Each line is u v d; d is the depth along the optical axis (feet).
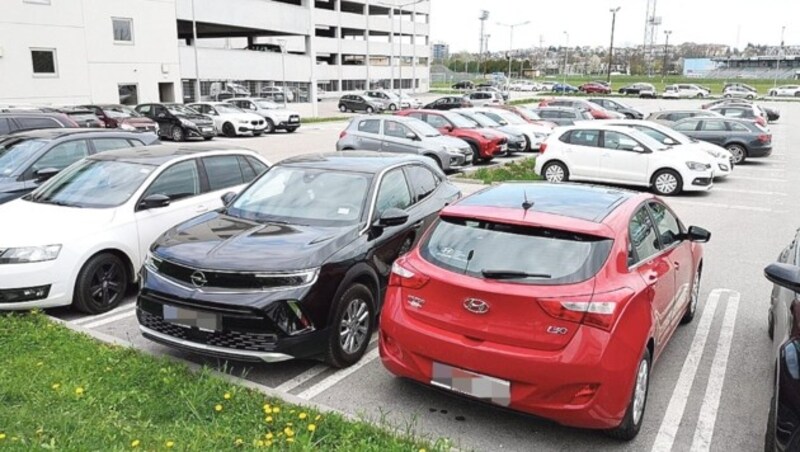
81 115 64.49
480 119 71.05
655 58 431.43
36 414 13.17
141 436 12.46
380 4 225.76
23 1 85.15
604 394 12.20
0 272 19.15
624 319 12.60
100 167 23.98
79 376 15.26
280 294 15.67
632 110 114.01
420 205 22.13
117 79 99.76
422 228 21.27
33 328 18.40
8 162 29.17
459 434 13.79
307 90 148.05
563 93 233.14
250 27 130.11
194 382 15.19
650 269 14.61
